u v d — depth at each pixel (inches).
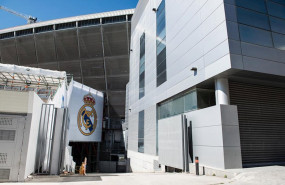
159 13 810.2
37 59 1717.5
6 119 301.3
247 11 446.3
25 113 311.4
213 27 457.4
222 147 389.7
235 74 434.3
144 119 910.4
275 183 265.3
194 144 489.4
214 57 445.4
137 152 976.9
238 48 411.5
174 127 546.9
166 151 589.9
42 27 1620.3
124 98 1609.3
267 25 458.9
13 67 695.7
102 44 1563.7
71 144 1469.0
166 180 327.3
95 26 1523.1
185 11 593.9
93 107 1349.7
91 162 1465.3
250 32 434.6
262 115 489.7
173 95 638.5
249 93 490.6
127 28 1496.1
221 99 448.1
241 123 462.9
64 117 429.1
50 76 741.3
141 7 1101.7
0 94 306.0
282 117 510.3
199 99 533.3
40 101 396.5
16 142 299.0
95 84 1646.2
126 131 1429.6
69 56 1646.2
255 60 420.2
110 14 1498.5
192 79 530.3
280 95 527.8
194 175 406.6
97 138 1369.3
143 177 366.3
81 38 1571.1
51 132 410.6
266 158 464.1
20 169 293.3
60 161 406.3
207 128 442.9
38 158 390.0
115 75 1604.3
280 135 494.3
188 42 563.5
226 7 428.8
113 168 1406.3
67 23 1574.8
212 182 302.8
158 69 780.6
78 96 1212.5
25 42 1674.5
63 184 274.2
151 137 796.6
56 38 1601.9
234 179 321.4
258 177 304.8
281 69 442.6
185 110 582.9
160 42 776.9
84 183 286.8
